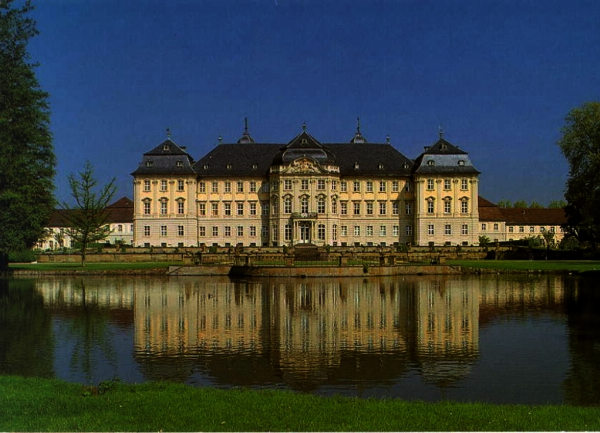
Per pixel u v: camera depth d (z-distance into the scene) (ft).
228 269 301.84
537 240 520.42
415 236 481.87
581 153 315.17
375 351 116.26
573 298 193.57
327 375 98.68
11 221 270.26
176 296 204.54
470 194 474.90
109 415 64.59
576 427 61.11
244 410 67.15
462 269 299.58
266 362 107.65
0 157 241.76
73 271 300.40
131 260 388.98
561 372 100.48
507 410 68.64
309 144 468.34
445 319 153.38
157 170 476.13
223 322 150.10
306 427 61.05
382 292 215.10
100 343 124.98
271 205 468.75
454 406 70.54
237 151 497.87
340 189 487.61
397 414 66.08
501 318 154.51
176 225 476.54
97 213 366.22
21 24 233.76
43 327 144.15
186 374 99.50
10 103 243.19
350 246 426.10
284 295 206.49
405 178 489.26
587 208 304.50
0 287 238.68
